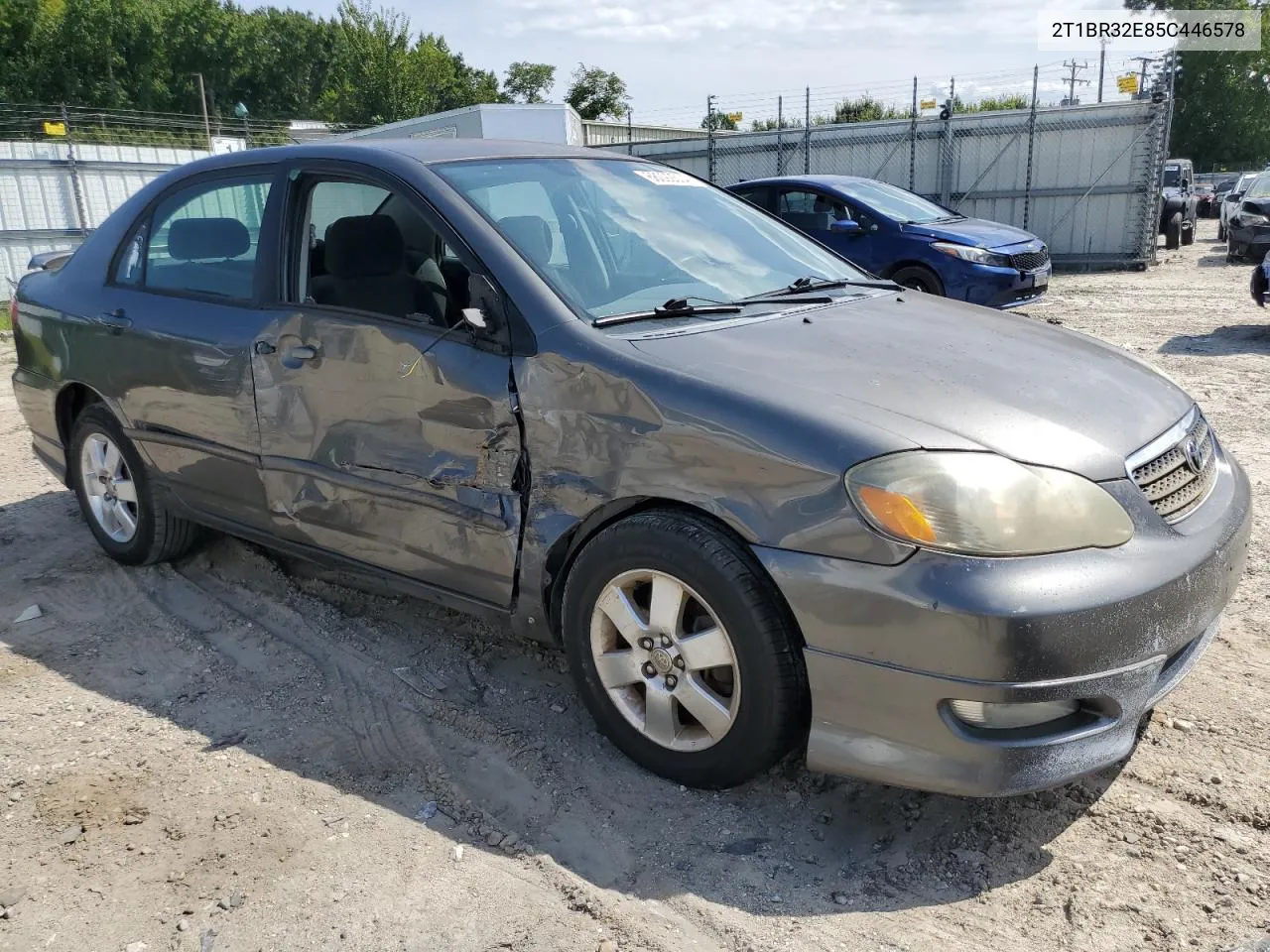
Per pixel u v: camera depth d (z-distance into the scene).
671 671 2.69
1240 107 57.72
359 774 2.92
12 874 2.53
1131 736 2.47
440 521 3.08
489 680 3.43
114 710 3.31
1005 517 2.29
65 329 4.24
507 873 2.49
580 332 2.81
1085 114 17.86
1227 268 17.19
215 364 3.61
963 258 10.64
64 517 5.23
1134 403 2.79
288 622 3.91
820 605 2.38
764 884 2.44
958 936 2.26
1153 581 2.35
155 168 22.09
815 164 20.70
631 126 26.11
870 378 2.67
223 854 2.58
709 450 2.53
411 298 3.17
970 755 2.31
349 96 44.78
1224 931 2.24
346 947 2.26
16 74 61.69
